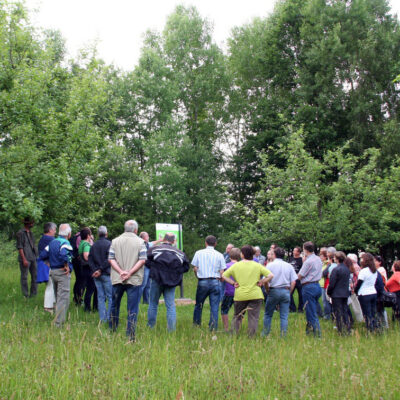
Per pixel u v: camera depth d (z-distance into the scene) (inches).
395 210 725.9
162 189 1048.2
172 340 249.3
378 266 428.8
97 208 939.3
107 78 1195.9
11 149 444.1
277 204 783.1
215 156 1312.7
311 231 709.3
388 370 208.5
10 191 402.0
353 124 962.1
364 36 1034.1
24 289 417.7
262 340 277.1
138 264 266.7
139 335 264.1
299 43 1132.5
